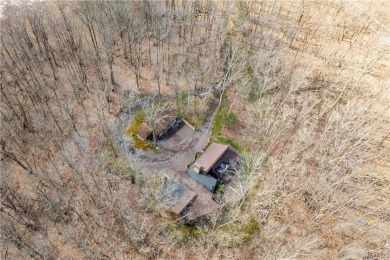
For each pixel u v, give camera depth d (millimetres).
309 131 65875
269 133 65938
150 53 83062
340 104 70688
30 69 74000
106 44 69062
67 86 74625
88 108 71062
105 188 58531
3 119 66062
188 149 65125
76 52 78250
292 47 84125
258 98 72188
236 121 69875
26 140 64438
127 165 60969
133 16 86688
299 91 73125
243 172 60562
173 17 88438
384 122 66875
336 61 80250
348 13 95812
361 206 56219
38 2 86625
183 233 53719
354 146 57500
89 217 55156
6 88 71750
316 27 90500
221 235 53125
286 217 56219
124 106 71812
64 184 58562
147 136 64375
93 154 63312
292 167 60844
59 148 63812
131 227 53938
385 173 60781
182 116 70188
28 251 50875
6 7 84562
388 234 53062
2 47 74750
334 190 56844
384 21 94062
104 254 51031
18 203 55250
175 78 75688
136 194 58062
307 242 47781
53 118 66188
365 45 85250
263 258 51750
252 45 82875
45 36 75625
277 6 95312
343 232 53969
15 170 59781
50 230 53469
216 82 76688
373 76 76188
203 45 85375
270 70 73562
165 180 59125
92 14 76688
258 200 55469
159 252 52000
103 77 76875
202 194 56750
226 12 86188
